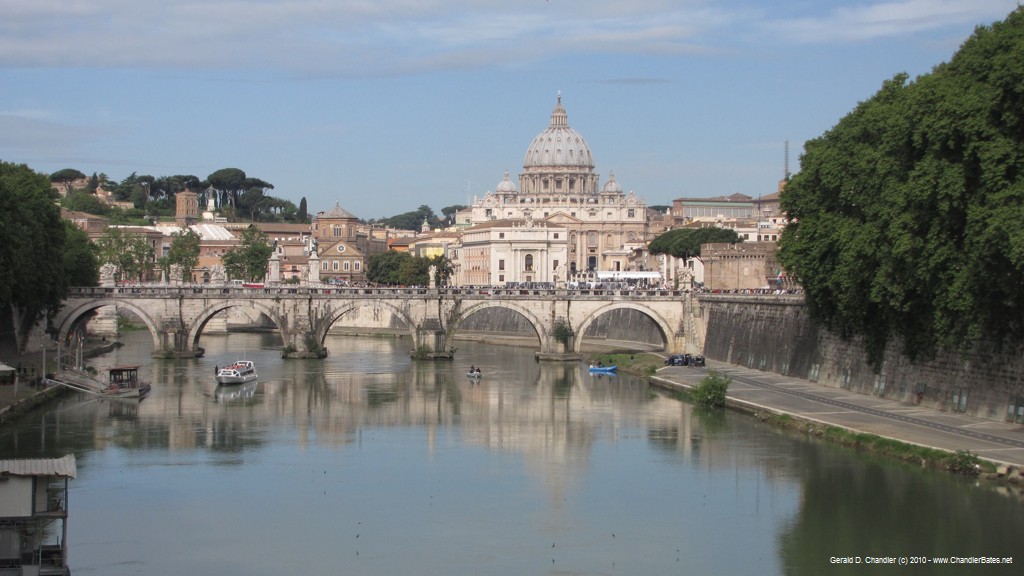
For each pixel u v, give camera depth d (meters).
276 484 108.81
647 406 154.75
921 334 129.62
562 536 92.50
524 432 134.88
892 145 123.88
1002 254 102.94
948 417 123.56
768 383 162.00
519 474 112.69
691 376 180.75
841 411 132.25
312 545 90.44
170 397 164.12
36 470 78.38
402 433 135.00
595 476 111.31
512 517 97.75
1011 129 107.94
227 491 106.00
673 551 88.50
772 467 111.50
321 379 189.00
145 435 132.25
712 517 96.75
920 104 118.88
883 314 134.88
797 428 128.25
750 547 89.12
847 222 138.00
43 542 87.94
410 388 177.25
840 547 88.50
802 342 167.38
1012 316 114.62
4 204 161.12
